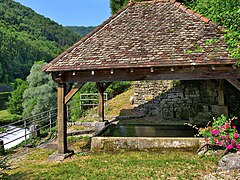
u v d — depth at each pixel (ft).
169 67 20.08
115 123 34.91
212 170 16.05
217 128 20.34
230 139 18.52
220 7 25.49
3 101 123.03
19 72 183.32
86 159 20.93
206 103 37.24
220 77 19.51
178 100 39.37
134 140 23.41
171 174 15.67
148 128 30.89
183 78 20.18
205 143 20.61
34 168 19.33
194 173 15.53
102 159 20.63
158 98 41.06
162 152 22.03
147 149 22.91
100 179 15.51
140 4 30.40
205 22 23.79
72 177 16.26
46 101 66.23
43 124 52.90
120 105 45.93
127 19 27.71
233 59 18.72
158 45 21.84
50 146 27.86
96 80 21.72
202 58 19.29
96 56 22.20
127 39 23.85
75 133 32.65
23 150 26.53
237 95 35.04
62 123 22.43
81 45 24.58
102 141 24.12
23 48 203.10
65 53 23.70
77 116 43.11
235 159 15.64
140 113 41.24
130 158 20.39
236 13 21.04
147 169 16.90
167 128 30.58
